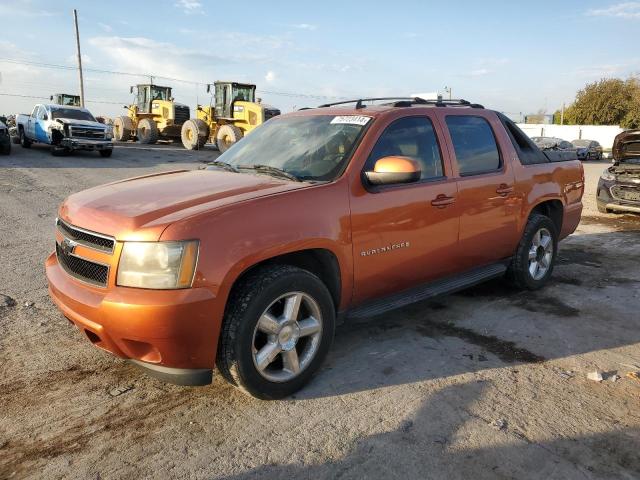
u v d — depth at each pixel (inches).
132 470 102.0
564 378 140.1
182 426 116.6
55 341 158.2
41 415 120.0
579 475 101.5
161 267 108.0
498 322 179.2
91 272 118.1
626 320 182.4
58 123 770.8
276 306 126.6
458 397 129.4
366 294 146.6
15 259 243.8
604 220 399.2
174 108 1155.3
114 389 132.0
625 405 126.7
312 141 155.9
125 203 124.4
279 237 121.0
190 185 137.5
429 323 177.6
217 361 120.6
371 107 165.6
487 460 105.5
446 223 163.8
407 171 135.6
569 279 231.3
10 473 100.7
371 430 115.3
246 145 174.6
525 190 196.1
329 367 144.6
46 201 408.8
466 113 182.2
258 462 104.7
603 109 2320.4
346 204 136.1
